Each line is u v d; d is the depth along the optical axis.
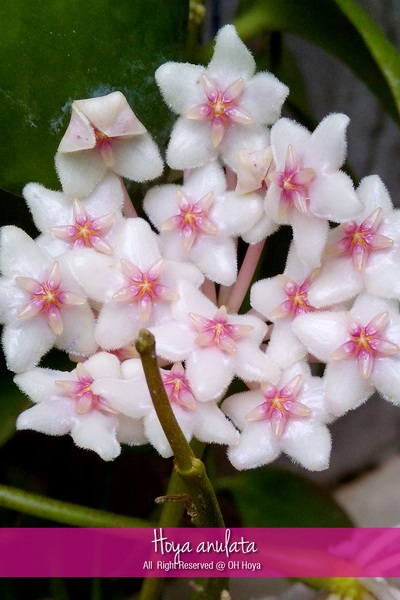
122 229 0.16
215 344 0.16
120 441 0.16
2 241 0.16
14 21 0.17
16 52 0.17
